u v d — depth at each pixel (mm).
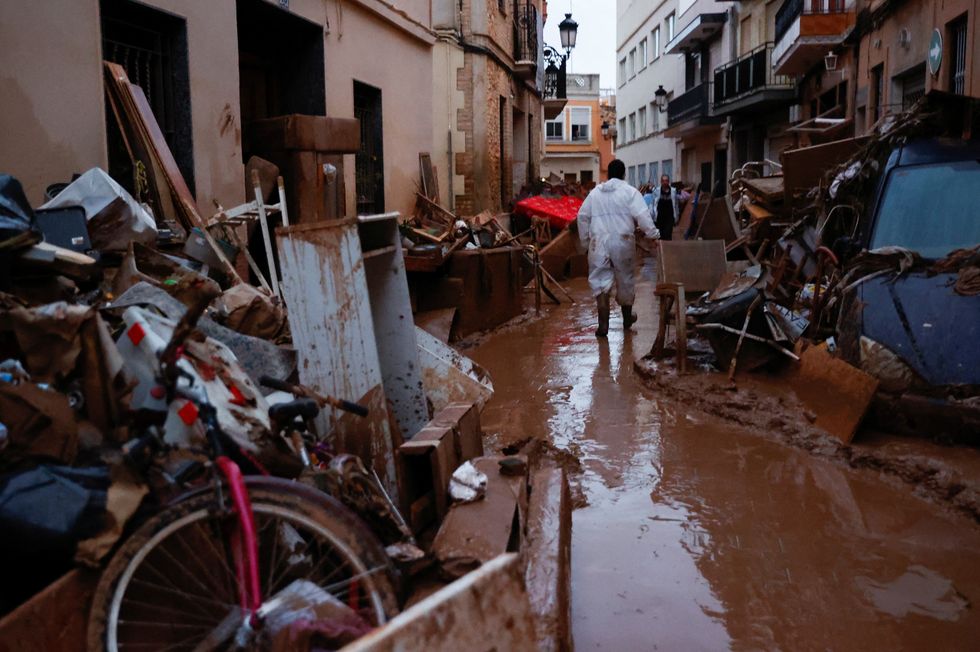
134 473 2895
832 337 6777
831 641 3453
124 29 7238
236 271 6664
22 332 3188
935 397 5551
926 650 3373
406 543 3354
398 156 13562
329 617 2641
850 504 4906
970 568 4074
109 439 3168
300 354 4086
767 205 11812
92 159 6336
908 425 5703
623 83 59531
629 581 4004
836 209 8773
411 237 11305
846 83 22125
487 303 11289
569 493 4738
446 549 3359
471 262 10820
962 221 6754
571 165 78938
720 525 4652
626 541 4465
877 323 6055
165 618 2734
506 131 22000
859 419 5676
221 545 2730
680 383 7469
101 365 3250
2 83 5547
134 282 4820
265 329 4820
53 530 2658
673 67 45500
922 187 7172
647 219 10312
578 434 6391
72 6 6137
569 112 77875
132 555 2654
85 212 5000
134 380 3248
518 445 5719
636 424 6613
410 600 3158
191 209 6645
